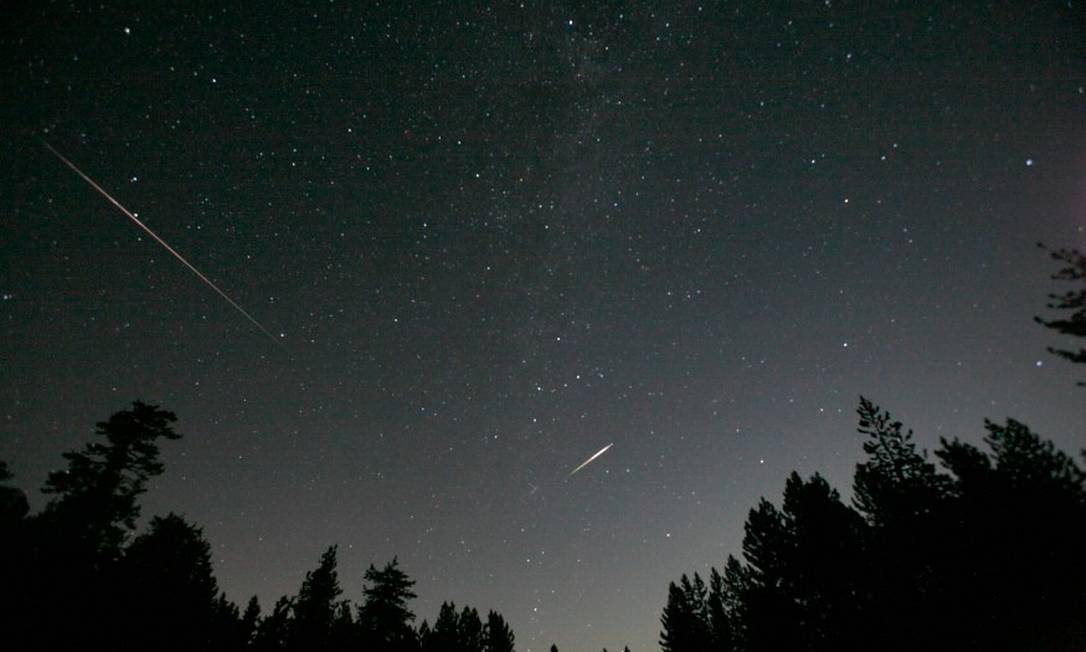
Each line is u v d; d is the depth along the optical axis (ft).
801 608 71.72
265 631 68.08
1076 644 44.70
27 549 41.42
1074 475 46.60
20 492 47.09
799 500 74.43
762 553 78.95
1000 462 52.90
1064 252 21.63
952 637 52.90
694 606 100.27
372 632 86.07
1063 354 21.43
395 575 94.43
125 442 69.92
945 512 56.85
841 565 66.59
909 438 64.85
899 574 60.03
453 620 111.86
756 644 73.82
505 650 111.96
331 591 91.91
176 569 54.39
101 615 40.65
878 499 64.13
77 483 65.51
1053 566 47.09
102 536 60.95
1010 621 49.42
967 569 53.72
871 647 59.93
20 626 35.96
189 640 47.60
